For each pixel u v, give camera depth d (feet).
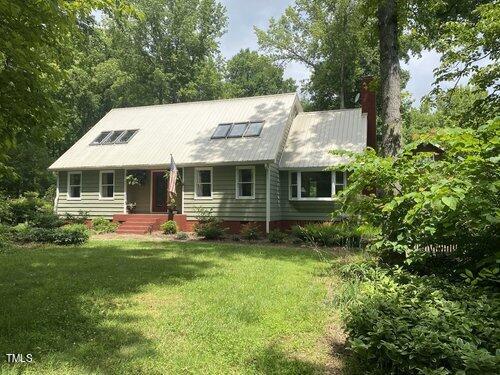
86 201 63.10
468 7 41.68
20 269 27.76
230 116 63.93
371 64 103.55
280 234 46.93
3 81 15.79
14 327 15.62
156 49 125.29
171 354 13.30
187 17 124.16
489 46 32.17
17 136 17.93
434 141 14.03
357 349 10.79
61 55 18.80
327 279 24.67
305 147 57.93
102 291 21.47
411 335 9.96
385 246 17.16
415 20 34.42
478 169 11.21
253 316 17.15
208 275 26.20
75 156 63.77
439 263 16.74
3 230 42.32
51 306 18.48
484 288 13.20
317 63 111.86
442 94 35.91
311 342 14.46
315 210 55.83
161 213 61.05
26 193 74.74
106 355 13.19
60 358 12.88
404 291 13.38
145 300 19.92
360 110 63.41
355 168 15.70
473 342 9.60
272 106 63.62
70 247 40.52
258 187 53.93
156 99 132.26
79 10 18.40
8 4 13.32
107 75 111.24
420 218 14.69
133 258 33.14
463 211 12.37
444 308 11.30
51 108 17.31
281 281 24.34
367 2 32.07
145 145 61.93
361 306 12.12
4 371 11.87
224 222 55.26
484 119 32.01
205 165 55.06
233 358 13.06
